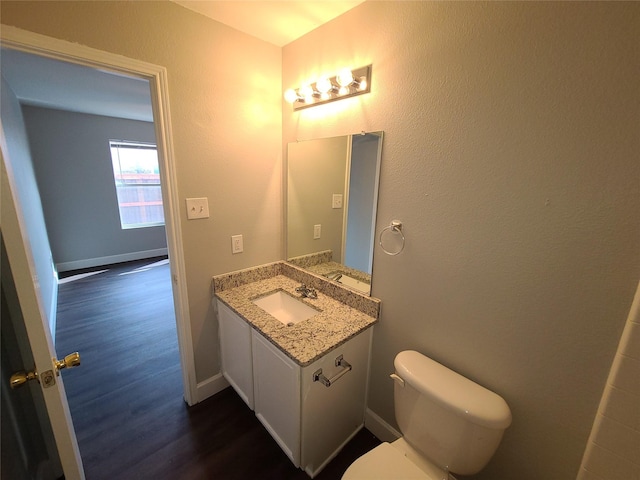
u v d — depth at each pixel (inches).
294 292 70.0
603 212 31.8
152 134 188.9
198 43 56.5
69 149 160.9
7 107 97.0
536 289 38.0
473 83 39.8
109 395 74.9
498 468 45.7
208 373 73.9
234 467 57.0
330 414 54.8
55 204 160.9
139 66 50.4
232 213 69.1
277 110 71.7
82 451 59.5
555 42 32.6
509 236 39.3
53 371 33.5
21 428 43.8
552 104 33.7
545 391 39.1
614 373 32.4
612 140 30.3
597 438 34.4
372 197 55.9
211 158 62.9
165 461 57.9
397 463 43.8
